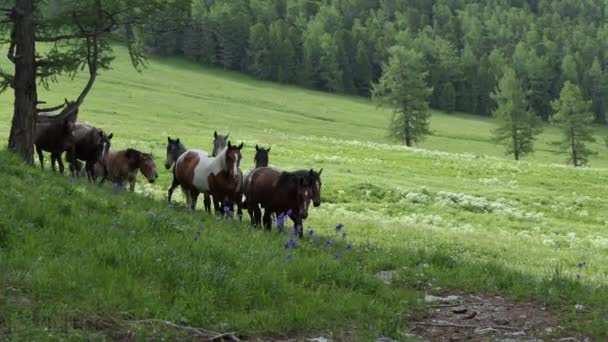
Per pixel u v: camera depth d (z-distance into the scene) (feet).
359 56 619.67
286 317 28.86
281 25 629.92
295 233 54.70
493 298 37.40
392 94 341.82
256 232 49.73
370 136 381.19
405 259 45.70
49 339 22.89
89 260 30.86
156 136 184.85
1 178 46.06
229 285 30.55
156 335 25.22
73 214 39.81
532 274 45.85
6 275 27.55
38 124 80.89
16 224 34.14
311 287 33.83
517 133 350.64
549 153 404.36
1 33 72.69
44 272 28.12
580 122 351.46
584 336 30.37
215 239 39.70
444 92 560.61
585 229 120.16
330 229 73.87
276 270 34.68
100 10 69.15
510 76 363.97
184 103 382.22
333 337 27.96
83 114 254.68
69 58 70.90
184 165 67.21
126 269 30.35
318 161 175.01
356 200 126.72
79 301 26.55
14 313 24.16
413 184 147.54
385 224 88.07
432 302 35.63
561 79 624.59
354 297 33.22
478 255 69.51
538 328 31.58
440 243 73.15
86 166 83.05
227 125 318.24
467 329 31.35
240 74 593.01
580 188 171.94
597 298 36.58
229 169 61.67
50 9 69.62
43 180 50.90
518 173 188.24
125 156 79.87
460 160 206.49
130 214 43.24
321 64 594.65
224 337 26.25
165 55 597.52
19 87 69.15
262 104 450.71
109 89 382.01
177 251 34.60
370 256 46.91
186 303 28.25
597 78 602.85
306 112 443.32
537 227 115.65
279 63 591.37
